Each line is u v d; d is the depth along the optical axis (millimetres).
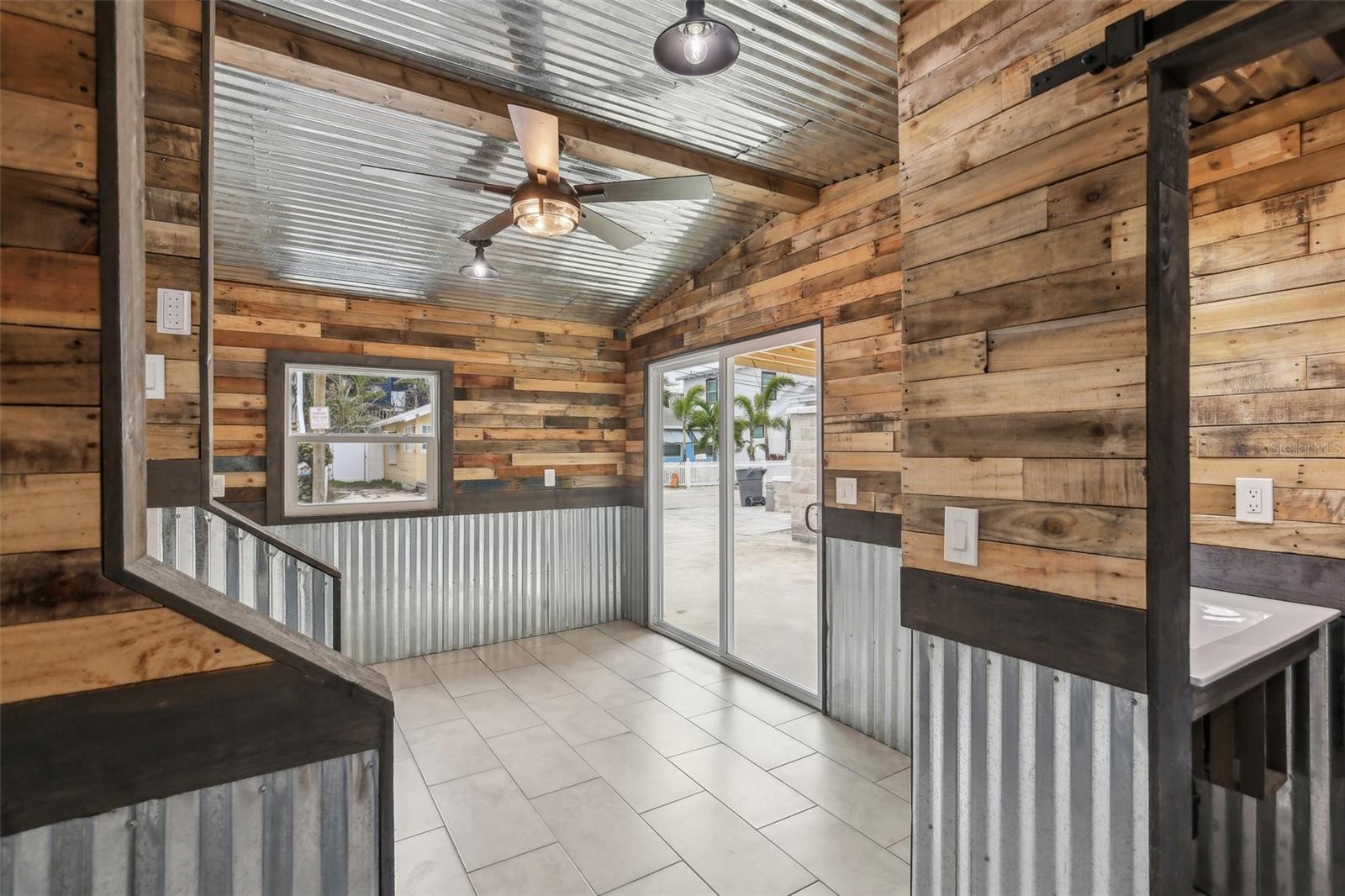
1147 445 1229
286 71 2250
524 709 3570
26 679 877
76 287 905
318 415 4352
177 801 966
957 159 1603
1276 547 1919
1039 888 1433
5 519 865
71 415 904
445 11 2102
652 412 5152
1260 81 1807
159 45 1849
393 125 2680
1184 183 1286
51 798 894
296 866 1048
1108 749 1303
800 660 3799
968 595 1563
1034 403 1424
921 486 1685
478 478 4820
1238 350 1995
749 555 4168
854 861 2285
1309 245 1848
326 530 4262
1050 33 1400
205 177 1955
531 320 5070
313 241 3578
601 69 2400
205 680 983
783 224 3715
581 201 2727
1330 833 1793
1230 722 1614
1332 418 1811
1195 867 2025
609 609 5414
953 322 1605
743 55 2314
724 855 2316
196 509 2029
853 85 2498
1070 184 1359
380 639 4418
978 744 1555
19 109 877
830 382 3416
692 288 4543
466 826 2484
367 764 1100
